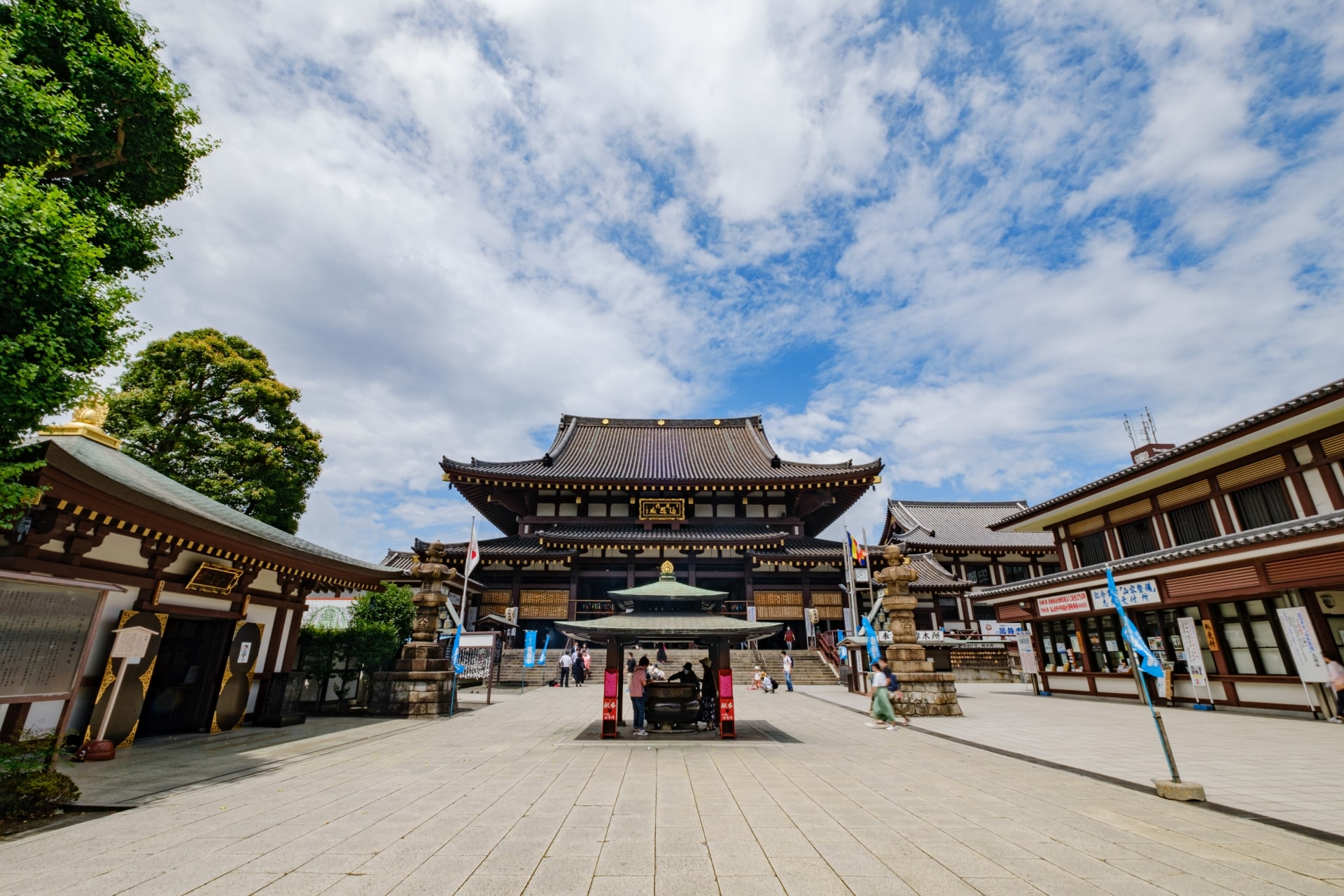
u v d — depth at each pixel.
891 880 5.24
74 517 9.98
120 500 10.09
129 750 11.55
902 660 18.81
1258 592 17.25
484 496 45.72
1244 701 18.33
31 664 8.70
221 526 12.22
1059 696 25.89
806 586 40.59
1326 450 17.83
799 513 48.03
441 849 6.02
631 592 15.49
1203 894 4.93
